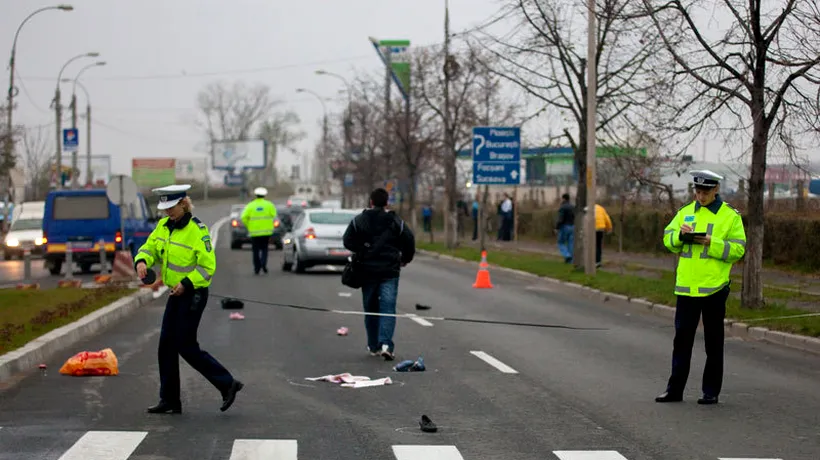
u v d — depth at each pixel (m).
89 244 54.44
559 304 36.81
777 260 46.06
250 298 38.00
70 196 54.56
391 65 80.75
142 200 59.69
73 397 18.20
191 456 13.71
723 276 17.61
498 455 13.93
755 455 13.94
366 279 23.25
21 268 63.53
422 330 28.72
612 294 37.88
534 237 86.50
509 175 59.56
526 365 22.34
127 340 26.61
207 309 33.94
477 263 60.47
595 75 44.38
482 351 24.55
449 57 69.25
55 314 28.45
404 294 40.28
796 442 14.78
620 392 19.02
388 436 15.12
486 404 17.75
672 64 32.78
